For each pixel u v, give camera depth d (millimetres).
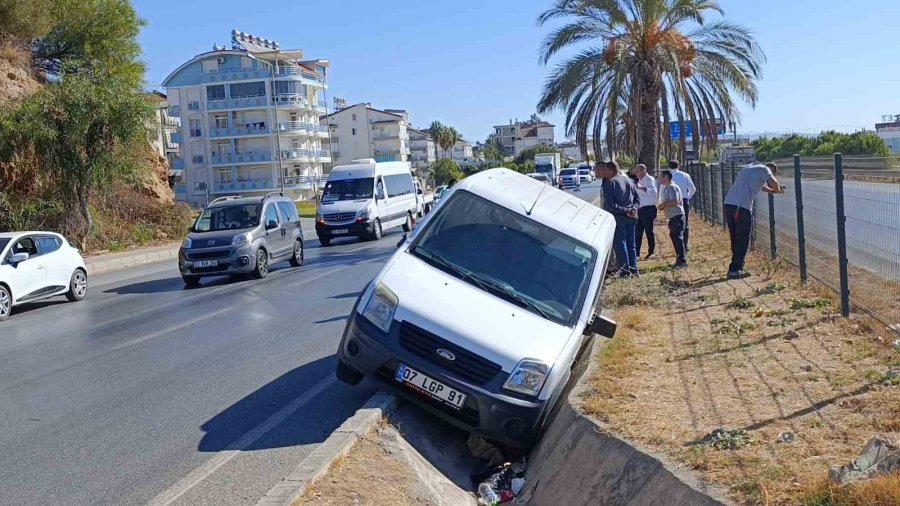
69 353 10523
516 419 6383
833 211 9758
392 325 6738
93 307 15383
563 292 7324
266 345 10422
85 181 28328
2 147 26891
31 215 27750
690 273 13344
